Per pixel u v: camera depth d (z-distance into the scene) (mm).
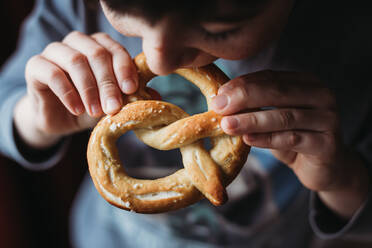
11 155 408
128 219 459
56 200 718
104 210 486
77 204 676
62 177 703
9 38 595
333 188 313
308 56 359
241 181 396
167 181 245
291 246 465
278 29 205
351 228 343
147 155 411
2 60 598
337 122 254
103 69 249
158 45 187
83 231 528
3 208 641
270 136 247
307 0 329
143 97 255
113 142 248
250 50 199
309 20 339
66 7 407
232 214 411
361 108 382
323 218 353
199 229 421
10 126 376
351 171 316
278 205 412
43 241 722
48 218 721
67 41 282
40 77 267
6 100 399
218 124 241
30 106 339
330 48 357
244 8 177
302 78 253
